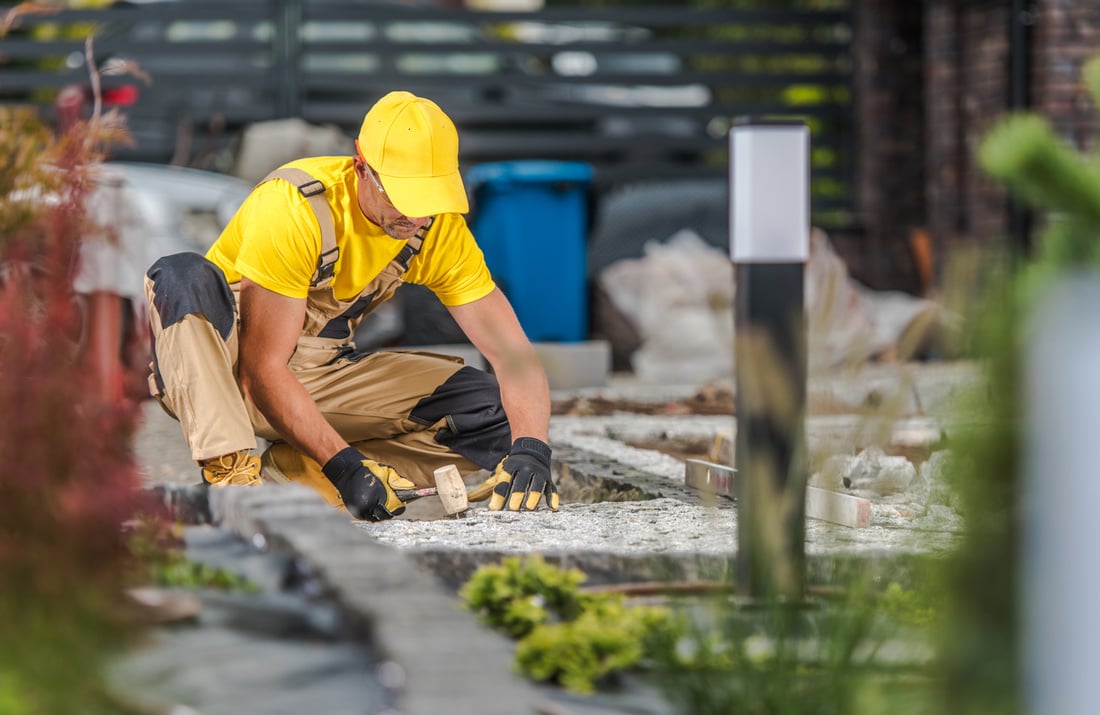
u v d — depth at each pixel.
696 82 23.06
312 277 8.31
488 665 3.99
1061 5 18.34
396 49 22.53
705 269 19.45
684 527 7.17
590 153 23.97
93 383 5.29
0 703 3.80
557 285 17.67
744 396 5.09
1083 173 3.50
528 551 6.27
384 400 9.19
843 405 5.01
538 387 8.66
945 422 2.84
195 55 22.16
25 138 8.05
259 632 4.54
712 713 4.19
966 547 2.83
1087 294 2.16
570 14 22.77
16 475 4.71
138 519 5.39
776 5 29.08
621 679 4.48
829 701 4.10
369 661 4.22
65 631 4.12
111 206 9.55
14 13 10.91
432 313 17.84
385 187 7.96
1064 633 2.19
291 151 19.73
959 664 2.91
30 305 5.66
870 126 21.98
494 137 23.16
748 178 5.21
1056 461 2.16
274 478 8.92
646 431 12.42
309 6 22.48
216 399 7.84
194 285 7.98
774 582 4.63
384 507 7.95
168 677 4.11
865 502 6.91
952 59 20.19
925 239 20.67
